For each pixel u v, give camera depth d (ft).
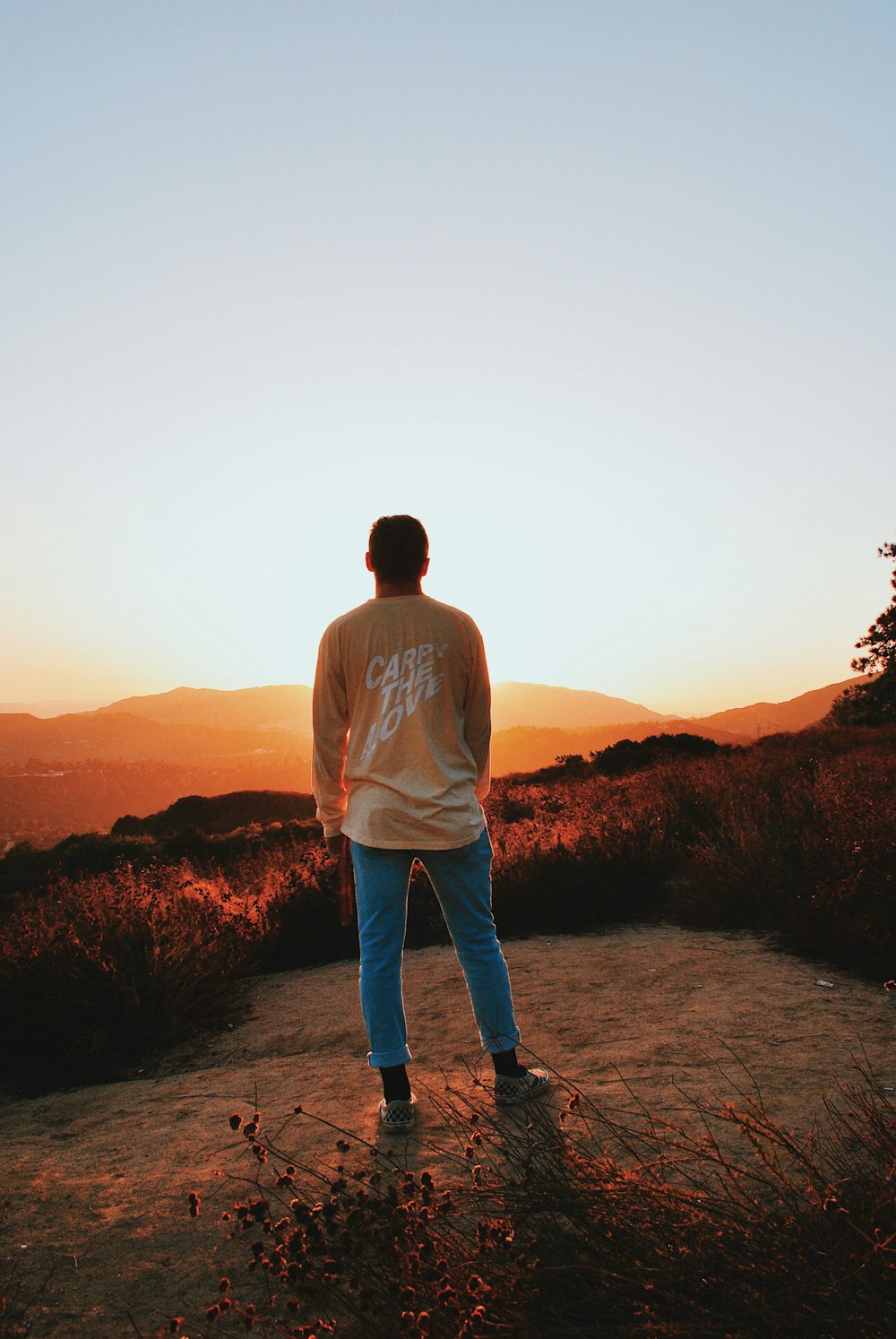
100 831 78.18
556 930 17.98
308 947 18.76
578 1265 5.09
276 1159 7.86
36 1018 12.57
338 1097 9.53
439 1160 7.44
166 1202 7.20
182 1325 5.52
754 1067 9.09
